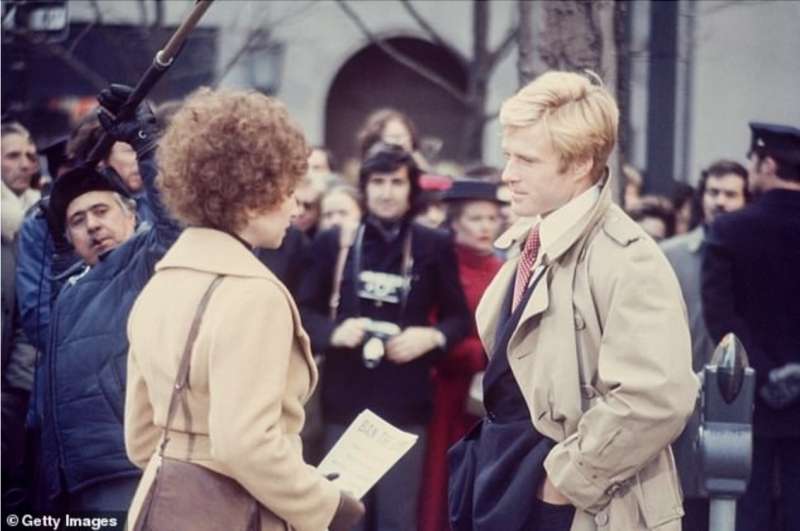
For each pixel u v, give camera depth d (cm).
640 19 750
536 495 494
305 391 441
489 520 498
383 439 486
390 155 754
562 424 487
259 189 429
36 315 766
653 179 748
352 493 464
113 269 755
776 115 739
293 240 759
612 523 481
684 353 470
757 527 740
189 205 432
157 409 432
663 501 486
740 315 738
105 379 757
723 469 602
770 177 737
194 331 421
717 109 745
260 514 427
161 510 422
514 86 762
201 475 424
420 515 749
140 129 655
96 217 755
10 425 769
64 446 764
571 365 482
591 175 493
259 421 411
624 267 477
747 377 598
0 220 768
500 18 761
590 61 751
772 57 739
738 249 736
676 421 467
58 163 780
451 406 752
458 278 755
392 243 757
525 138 489
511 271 526
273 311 421
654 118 750
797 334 733
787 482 737
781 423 734
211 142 427
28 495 773
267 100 440
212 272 427
